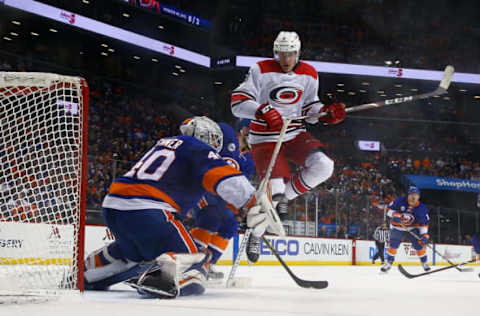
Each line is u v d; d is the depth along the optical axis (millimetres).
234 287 3490
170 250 2307
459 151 24031
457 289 3668
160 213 2318
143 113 20875
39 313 1551
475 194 20750
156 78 22719
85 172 2293
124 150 17906
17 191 2484
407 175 20609
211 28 21656
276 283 4102
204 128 2650
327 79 23594
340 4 23875
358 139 24891
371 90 24953
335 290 3311
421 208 7355
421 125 25000
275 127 3449
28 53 19234
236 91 3938
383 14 24031
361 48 23109
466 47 23797
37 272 2268
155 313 1617
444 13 24328
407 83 23781
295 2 23422
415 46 23438
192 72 23281
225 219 3426
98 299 2107
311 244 11242
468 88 23969
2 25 18188
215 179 2246
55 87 2369
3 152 2500
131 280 2213
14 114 2494
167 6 20016
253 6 22719
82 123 2334
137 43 20078
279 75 3982
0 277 2234
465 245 14445
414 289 3566
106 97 20172
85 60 20562
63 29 18594
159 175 2363
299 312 1792
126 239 2447
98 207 10453
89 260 2715
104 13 19234
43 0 17422
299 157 4074
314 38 23031
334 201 11867
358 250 12219
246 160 3684
